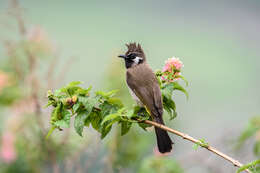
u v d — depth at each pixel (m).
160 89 8.28
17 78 10.85
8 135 10.91
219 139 12.40
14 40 10.80
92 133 11.52
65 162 10.95
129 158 11.91
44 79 10.70
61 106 7.17
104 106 7.27
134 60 9.73
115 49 12.34
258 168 6.20
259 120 9.61
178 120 14.28
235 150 10.92
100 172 11.13
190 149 13.59
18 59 10.90
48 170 11.05
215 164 11.85
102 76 11.96
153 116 7.98
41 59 11.33
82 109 7.22
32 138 10.99
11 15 10.56
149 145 12.18
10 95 10.80
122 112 7.29
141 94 8.43
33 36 11.17
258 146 9.60
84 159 11.23
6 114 11.16
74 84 7.32
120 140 11.89
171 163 10.66
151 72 9.03
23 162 10.97
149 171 10.60
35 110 10.66
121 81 11.78
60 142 10.80
